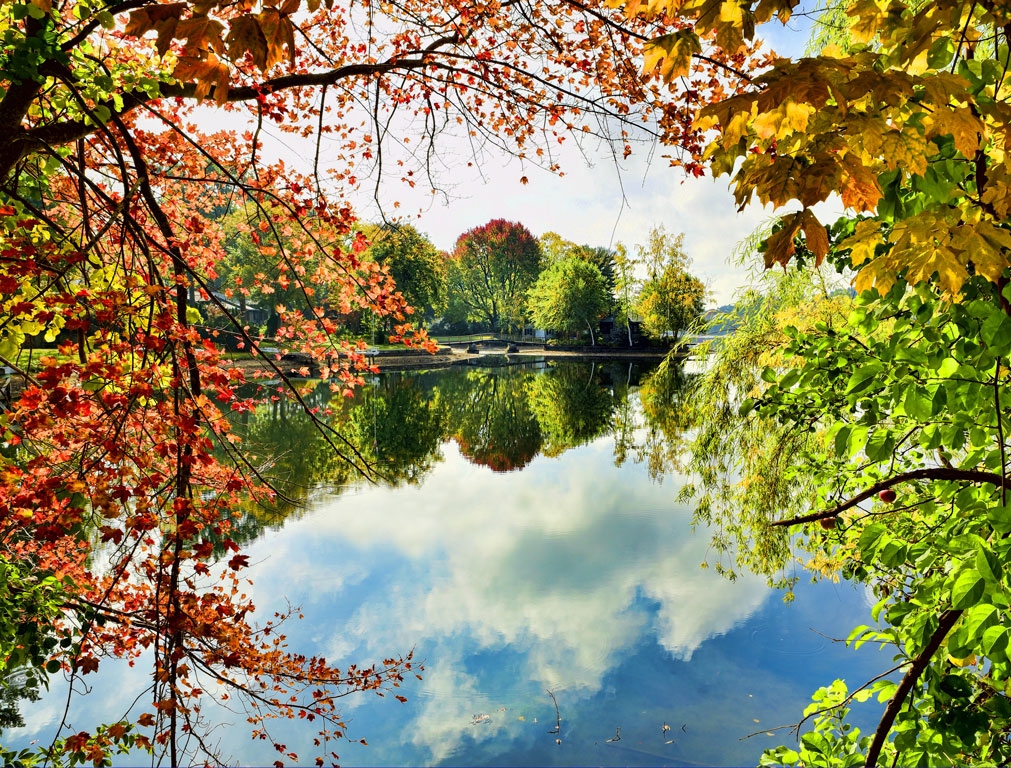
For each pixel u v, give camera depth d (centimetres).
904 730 249
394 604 878
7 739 538
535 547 1097
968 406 229
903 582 389
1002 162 168
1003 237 150
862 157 161
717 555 1021
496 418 2716
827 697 300
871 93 146
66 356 265
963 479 250
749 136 162
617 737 586
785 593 878
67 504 244
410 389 3519
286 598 883
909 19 163
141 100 323
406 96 505
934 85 137
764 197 136
